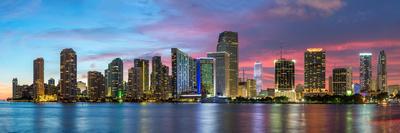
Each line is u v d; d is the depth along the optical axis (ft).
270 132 425.28
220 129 467.52
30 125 549.13
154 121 612.29
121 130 465.88
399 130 429.79
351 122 554.05
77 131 461.37
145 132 441.27
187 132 436.76
